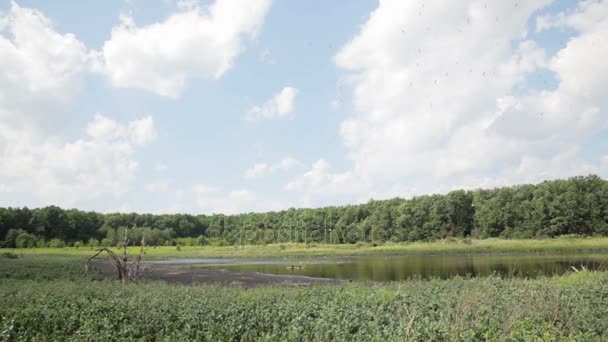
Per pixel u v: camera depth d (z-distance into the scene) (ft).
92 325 39.52
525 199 426.92
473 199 455.22
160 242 505.66
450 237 421.18
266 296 61.46
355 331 38.42
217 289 74.64
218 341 35.29
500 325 37.09
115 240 445.78
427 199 478.18
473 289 52.90
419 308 45.11
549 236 379.14
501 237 406.00
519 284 68.03
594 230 373.40
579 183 395.34
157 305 49.08
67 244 448.65
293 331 36.22
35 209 453.99
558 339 34.86
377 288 68.90
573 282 71.72
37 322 42.83
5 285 76.07
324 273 161.38
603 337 35.60
